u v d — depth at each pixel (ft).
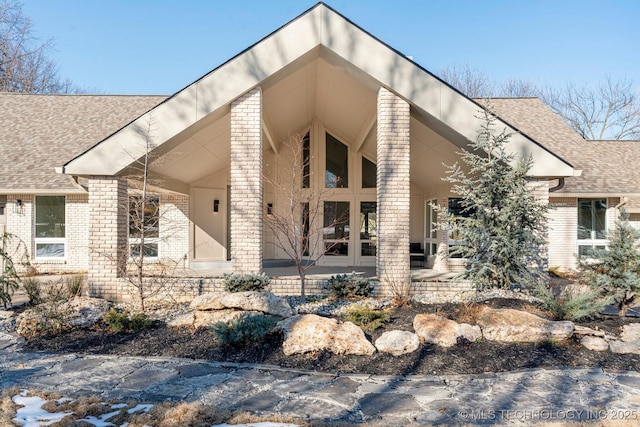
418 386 17.11
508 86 138.92
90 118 59.93
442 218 36.14
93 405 14.88
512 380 17.74
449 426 13.75
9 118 59.72
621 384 17.34
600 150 57.11
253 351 20.77
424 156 41.65
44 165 50.78
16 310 29.81
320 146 54.44
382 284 32.19
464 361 19.48
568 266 50.85
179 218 51.72
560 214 51.44
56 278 46.09
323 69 35.94
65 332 24.03
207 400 15.67
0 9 98.99
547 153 31.63
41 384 17.12
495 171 29.84
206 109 31.65
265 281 30.86
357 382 17.51
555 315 24.86
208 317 25.04
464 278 31.24
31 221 51.57
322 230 50.26
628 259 27.68
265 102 38.40
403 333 21.09
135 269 36.04
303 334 20.90
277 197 54.19
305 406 15.23
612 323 24.85
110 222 32.35
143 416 14.05
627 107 115.55
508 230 29.81
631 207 51.06
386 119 32.32
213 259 53.06
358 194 54.49
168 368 19.01
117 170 31.76
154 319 26.55
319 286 33.37
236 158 32.50
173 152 37.70
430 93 31.50
